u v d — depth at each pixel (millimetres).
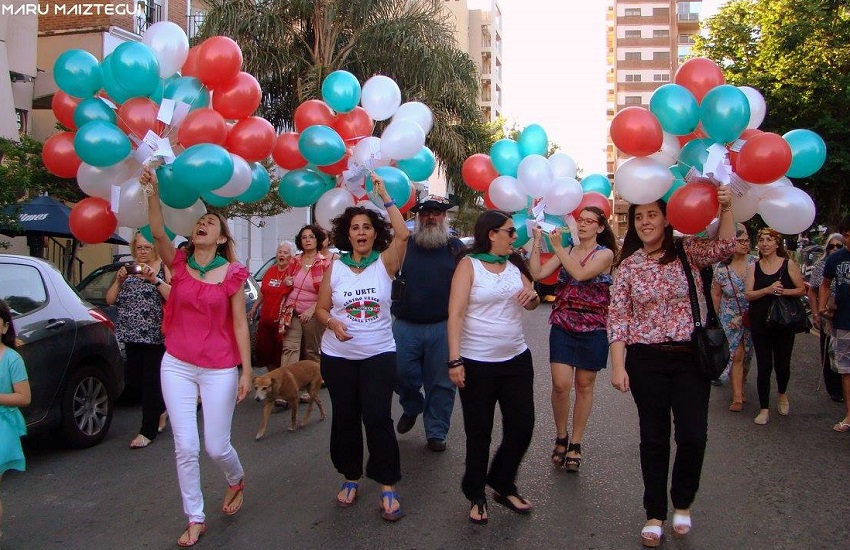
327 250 8375
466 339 4676
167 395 4496
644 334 4391
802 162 4547
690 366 4336
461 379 4543
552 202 5652
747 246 7875
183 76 5109
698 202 4207
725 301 8016
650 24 77500
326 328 4980
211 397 4516
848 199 19578
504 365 4668
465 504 5059
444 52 17719
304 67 17250
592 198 5836
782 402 7754
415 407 6590
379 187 5215
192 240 4734
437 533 4559
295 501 5137
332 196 5848
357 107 6117
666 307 4359
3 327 4355
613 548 4332
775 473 5742
